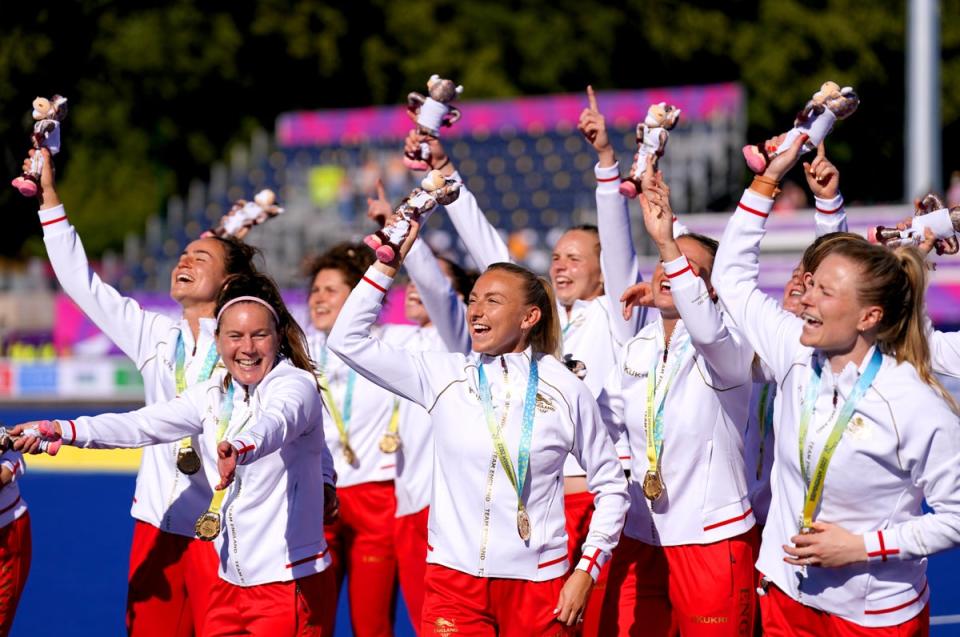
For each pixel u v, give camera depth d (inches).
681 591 608.1
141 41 3671.3
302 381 587.5
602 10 3683.6
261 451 534.6
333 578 615.2
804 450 495.8
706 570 601.0
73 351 2361.0
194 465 626.8
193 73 3747.5
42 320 2490.2
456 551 559.8
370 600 792.9
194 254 663.1
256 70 3860.7
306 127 3051.2
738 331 568.1
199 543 625.9
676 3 3686.0
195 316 665.0
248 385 594.6
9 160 3420.3
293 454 590.9
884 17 3641.7
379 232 561.3
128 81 3764.8
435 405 569.6
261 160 3011.8
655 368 616.7
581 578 550.9
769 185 545.3
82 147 3981.3
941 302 1994.3
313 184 2856.8
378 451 792.3
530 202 2795.3
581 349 721.6
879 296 478.3
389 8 3779.5
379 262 563.5
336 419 795.4
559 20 3661.4
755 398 641.6
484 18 3676.2
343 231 2728.8
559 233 2667.3
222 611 598.9
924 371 485.7
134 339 663.1
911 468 476.1
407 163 699.4
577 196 2778.1
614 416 637.9
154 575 653.3
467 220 746.8
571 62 3659.0
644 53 3784.5
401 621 943.7
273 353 594.2
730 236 551.2
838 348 491.5
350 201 2755.9
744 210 547.5
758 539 621.3
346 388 796.6
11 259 3784.5
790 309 609.6
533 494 557.6
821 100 543.5
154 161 3956.7
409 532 783.7
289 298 2198.6
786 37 3631.9
